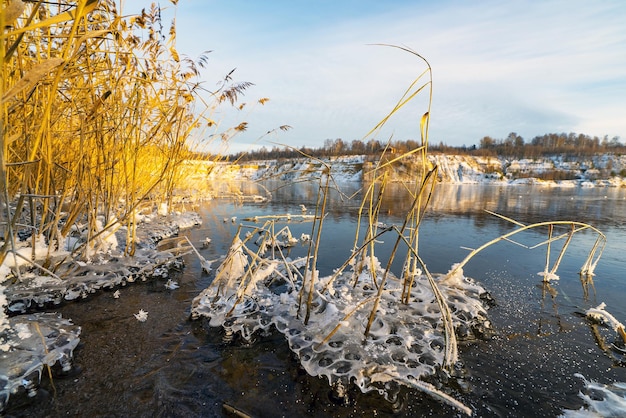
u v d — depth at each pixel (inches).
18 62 67.7
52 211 102.9
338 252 141.6
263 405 51.4
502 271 120.1
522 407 52.1
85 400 50.9
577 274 117.4
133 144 120.6
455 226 217.3
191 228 187.9
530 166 2258.9
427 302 84.7
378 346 64.3
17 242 95.6
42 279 84.3
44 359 56.3
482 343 70.4
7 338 59.5
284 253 138.8
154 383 55.5
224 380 56.9
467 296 89.1
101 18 84.4
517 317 82.9
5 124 60.4
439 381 57.2
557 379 58.9
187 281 102.6
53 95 60.3
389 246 156.6
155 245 142.7
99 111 89.8
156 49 108.9
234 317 75.3
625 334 69.7
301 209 286.8
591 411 50.9
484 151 2559.1
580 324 79.4
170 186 201.0
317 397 53.3
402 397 53.9
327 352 62.4
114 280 94.8
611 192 801.6
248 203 338.3
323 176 76.4
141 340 68.4
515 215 283.4
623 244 167.8
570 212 312.2
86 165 98.2
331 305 74.6
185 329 73.3
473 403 52.7
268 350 66.1
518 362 63.7
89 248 98.5
